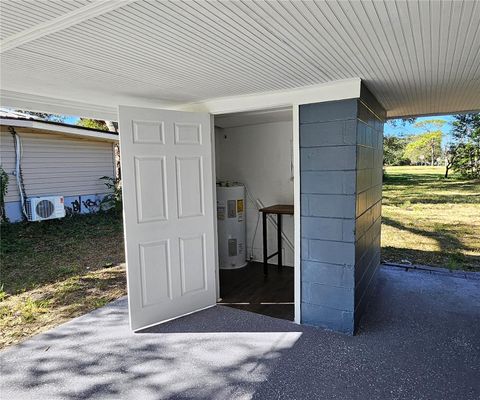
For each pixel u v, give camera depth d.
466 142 8.69
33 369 2.46
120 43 1.78
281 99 3.01
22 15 1.43
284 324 3.08
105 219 8.37
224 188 4.61
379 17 1.50
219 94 3.07
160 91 2.95
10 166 7.25
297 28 1.61
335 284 2.89
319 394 2.11
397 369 2.35
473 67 2.35
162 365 2.47
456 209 7.51
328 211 2.86
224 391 2.16
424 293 3.76
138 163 2.92
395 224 6.94
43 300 3.88
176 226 3.19
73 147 8.34
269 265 4.89
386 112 4.49
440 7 1.40
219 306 3.52
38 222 7.45
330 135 2.79
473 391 2.10
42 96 3.13
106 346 2.76
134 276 2.98
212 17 1.46
